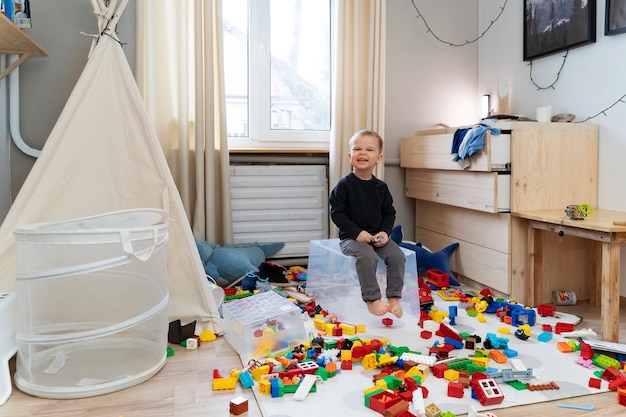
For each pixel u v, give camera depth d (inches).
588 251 100.0
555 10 106.0
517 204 94.9
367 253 82.8
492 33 128.5
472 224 107.2
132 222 72.4
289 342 72.4
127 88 78.9
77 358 64.6
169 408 55.7
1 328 59.2
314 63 128.8
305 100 129.1
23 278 58.7
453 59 133.6
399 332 79.6
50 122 110.3
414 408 53.4
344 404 55.7
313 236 126.0
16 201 72.0
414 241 134.0
